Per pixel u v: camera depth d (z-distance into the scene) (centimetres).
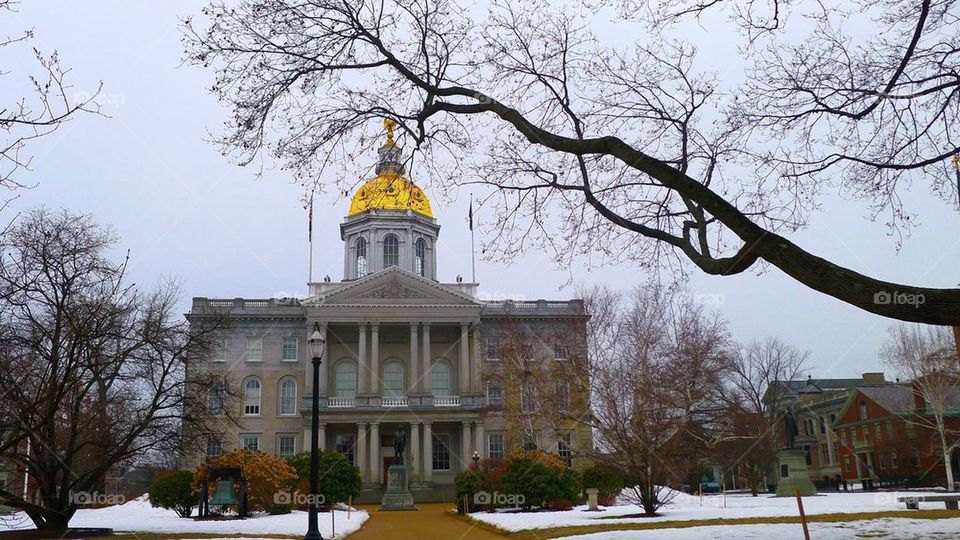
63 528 2884
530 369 6391
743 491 8125
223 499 3941
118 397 3256
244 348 8306
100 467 2978
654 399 4328
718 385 6825
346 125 1791
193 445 3406
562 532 2600
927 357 6394
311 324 8056
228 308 7588
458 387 8456
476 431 7881
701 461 6556
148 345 3212
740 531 2239
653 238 1808
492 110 1670
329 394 8231
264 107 1717
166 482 4153
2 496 2808
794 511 3256
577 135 1831
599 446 5316
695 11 1630
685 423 4603
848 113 1694
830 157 1794
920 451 7612
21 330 2438
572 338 5900
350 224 9338
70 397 2892
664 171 1448
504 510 4319
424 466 7738
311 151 1784
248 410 8138
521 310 8375
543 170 1953
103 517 4091
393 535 2964
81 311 2566
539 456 4556
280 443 8088
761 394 8850
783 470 5650
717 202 1402
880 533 2069
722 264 1472
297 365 8319
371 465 7706
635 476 3478
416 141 1758
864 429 9138
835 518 2689
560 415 5456
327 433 8069
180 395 3203
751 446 7188
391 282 8169
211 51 1683
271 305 8438
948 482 6031
